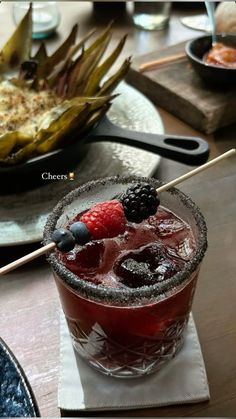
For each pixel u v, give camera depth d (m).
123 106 0.46
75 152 0.38
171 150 0.37
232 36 0.49
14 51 0.46
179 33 0.60
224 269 0.33
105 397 0.26
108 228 0.24
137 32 0.60
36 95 0.43
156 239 0.27
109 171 0.40
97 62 0.44
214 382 0.27
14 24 0.62
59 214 0.26
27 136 0.38
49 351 0.29
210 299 0.31
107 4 0.66
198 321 0.30
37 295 0.32
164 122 0.47
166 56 0.52
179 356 0.28
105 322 0.25
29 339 0.29
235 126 0.46
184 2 0.65
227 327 0.30
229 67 0.45
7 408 0.22
